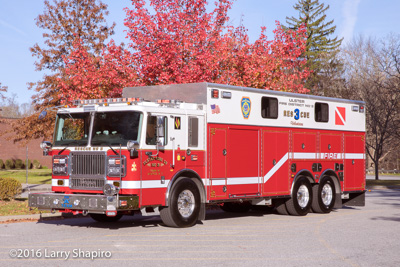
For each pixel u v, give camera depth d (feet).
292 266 25.70
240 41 66.33
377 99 126.62
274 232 37.83
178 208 39.17
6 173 147.84
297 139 50.01
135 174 36.04
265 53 64.64
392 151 188.24
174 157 38.83
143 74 59.36
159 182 37.81
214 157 41.91
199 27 63.16
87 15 114.62
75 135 38.75
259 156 45.88
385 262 26.94
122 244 31.99
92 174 37.37
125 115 37.06
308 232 37.96
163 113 38.14
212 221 45.29
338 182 54.54
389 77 129.39
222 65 62.59
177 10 64.08
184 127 39.68
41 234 36.32
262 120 46.34
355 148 57.21
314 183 52.29
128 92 46.42
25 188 91.97
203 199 41.04
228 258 27.58
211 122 41.75
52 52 111.45
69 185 38.32
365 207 61.52
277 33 67.10
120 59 59.26
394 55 123.95
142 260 26.99
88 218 47.01
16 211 48.98
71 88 60.90
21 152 187.93
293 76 66.23
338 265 26.11
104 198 35.12
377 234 37.17
